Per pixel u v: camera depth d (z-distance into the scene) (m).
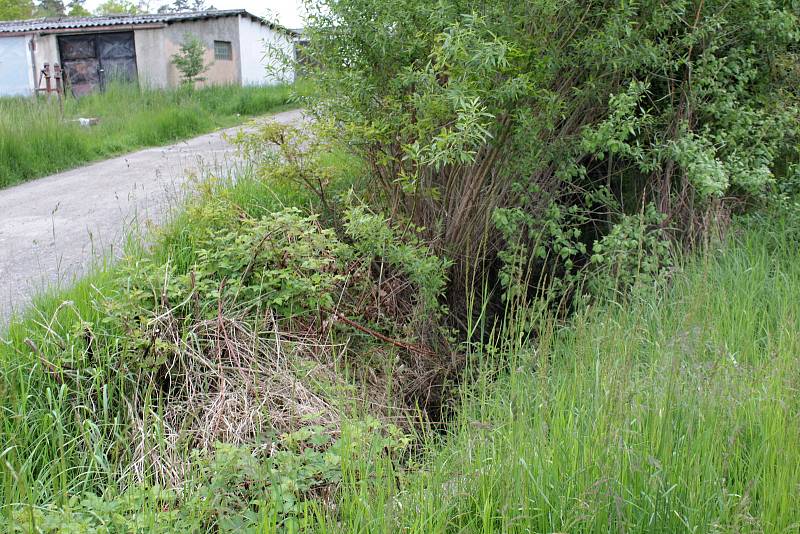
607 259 5.61
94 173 10.67
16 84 22.16
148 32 22.36
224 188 6.28
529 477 2.93
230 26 23.78
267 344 4.66
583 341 4.03
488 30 4.85
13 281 5.71
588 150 5.65
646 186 6.54
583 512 2.71
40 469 3.67
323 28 6.02
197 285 4.77
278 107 19.62
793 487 2.67
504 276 5.57
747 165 6.21
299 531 2.94
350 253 5.39
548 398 3.60
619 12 5.40
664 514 2.77
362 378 4.80
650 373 3.47
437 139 4.80
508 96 5.18
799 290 4.89
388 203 6.25
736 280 5.12
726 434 3.03
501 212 5.62
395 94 5.77
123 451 3.84
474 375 5.25
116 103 16.84
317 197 6.65
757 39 6.48
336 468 3.41
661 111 6.64
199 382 4.32
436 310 5.71
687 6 6.23
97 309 4.52
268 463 3.28
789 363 3.40
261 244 4.91
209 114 17.11
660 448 2.97
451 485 3.11
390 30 5.73
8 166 10.63
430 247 5.88
